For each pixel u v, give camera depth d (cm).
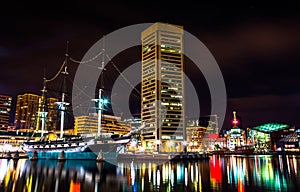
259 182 3988
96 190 3253
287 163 9350
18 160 10150
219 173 5372
